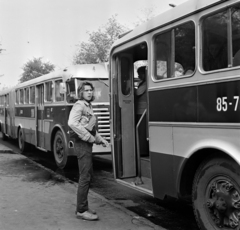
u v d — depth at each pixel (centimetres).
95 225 438
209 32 388
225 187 377
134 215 480
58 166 948
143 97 604
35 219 458
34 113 1150
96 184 758
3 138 1783
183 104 418
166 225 485
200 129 391
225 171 372
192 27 412
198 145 392
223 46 369
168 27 450
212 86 376
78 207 461
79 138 454
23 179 719
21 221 450
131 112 607
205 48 391
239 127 341
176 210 557
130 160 601
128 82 607
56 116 959
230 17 363
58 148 949
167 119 446
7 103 1606
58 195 583
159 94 463
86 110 455
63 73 924
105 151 870
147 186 528
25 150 1312
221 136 363
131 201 612
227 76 357
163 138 455
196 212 414
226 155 374
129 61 608
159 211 552
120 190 698
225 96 358
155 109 471
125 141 598
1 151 1197
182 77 421
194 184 417
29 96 1220
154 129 473
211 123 376
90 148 457
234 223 369
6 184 669
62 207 512
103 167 990
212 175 391
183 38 427
